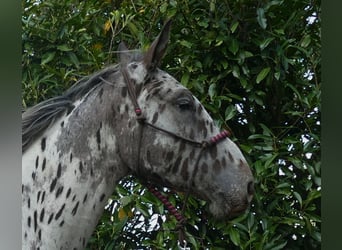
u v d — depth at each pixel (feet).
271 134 11.84
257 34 12.23
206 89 12.14
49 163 9.07
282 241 11.59
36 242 8.80
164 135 9.34
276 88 12.34
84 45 12.92
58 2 13.33
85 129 9.29
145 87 9.49
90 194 9.14
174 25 12.35
